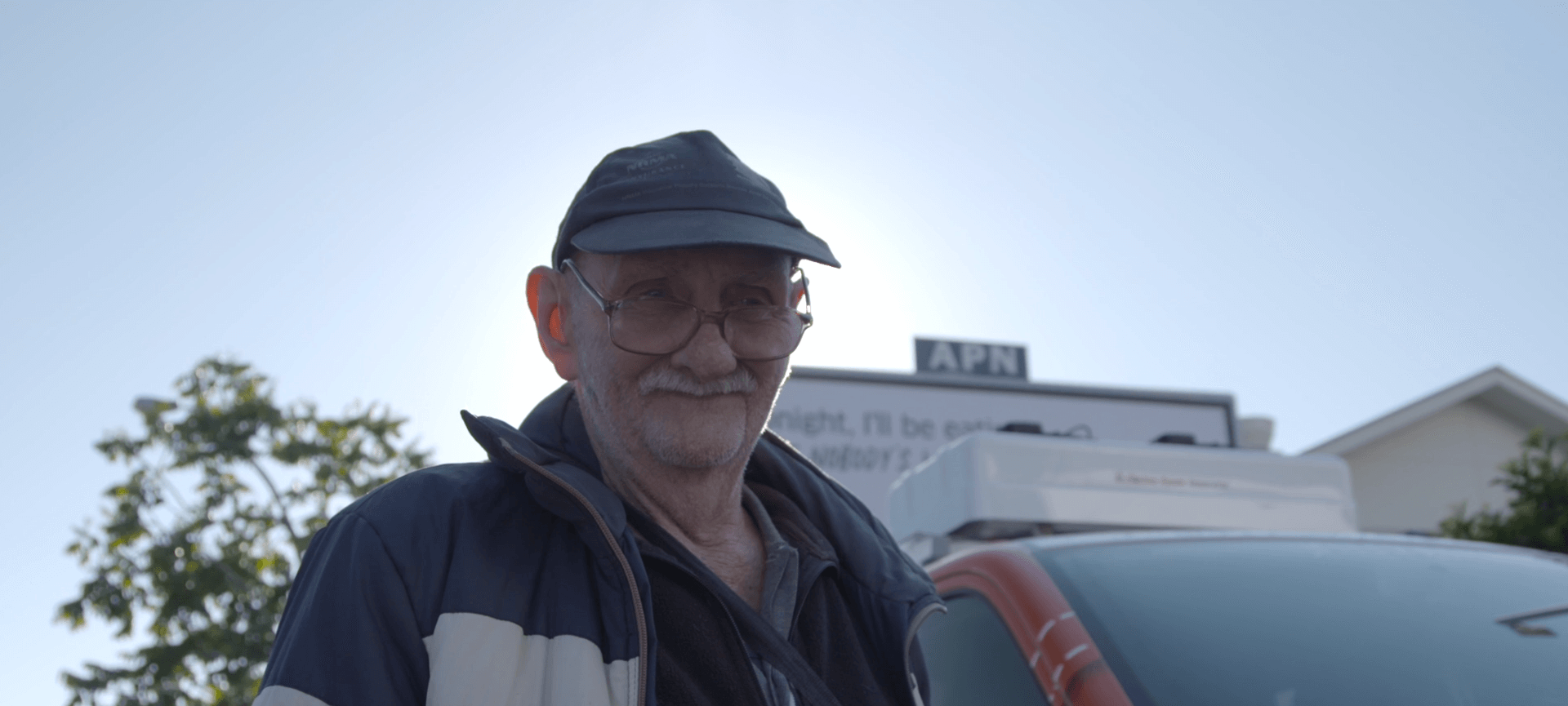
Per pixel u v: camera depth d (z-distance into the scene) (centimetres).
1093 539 282
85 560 1772
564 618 151
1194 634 237
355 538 149
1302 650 236
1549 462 637
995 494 381
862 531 200
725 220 165
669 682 159
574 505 157
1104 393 1397
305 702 138
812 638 180
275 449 1833
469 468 167
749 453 181
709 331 170
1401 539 300
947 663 273
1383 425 1692
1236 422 1451
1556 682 234
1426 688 229
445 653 142
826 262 168
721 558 182
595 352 174
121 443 1803
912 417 1309
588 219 171
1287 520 438
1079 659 231
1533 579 280
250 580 1783
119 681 1725
